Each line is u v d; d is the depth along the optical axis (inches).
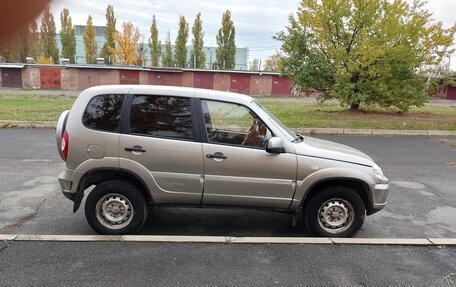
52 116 577.6
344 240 181.2
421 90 671.8
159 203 183.6
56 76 1529.3
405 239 185.2
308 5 660.1
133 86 185.5
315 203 185.2
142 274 147.0
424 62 653.9
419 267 159.8
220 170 179.3
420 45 641.6
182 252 166.2
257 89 1617.9
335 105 1039.6
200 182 179.6
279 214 222.4
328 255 167.8
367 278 149.6
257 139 183.8
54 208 219.5
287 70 689.0
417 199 257.1
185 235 189.5
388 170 336.8
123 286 138.4
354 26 643.5
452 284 147.0
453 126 569.6
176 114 181.6
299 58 677.3
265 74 1604.3
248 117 185.0
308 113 709.3
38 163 324.8
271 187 181.3
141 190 183.9
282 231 198.5
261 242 177.5
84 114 179.3
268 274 150.1
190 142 179.3
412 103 665.6
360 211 185.8
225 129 183.6
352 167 184.4
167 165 178.4
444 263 164.1
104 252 163.9
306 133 524.1
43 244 169.3
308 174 181.2
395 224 211.5
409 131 529.0
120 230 181.5
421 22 622.8
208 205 184.7
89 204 180.2
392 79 654.5
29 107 748.6
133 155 177.2
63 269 148.6
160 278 144.6
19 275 143.1
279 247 174.1
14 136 443.5
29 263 152.3
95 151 177.0
